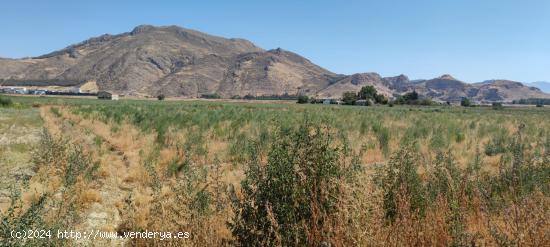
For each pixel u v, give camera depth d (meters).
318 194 4.96
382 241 4.39
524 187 7.10
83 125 25.20
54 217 6.17
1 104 52.31
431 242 4.75
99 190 9.59
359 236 4.18
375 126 21.47
